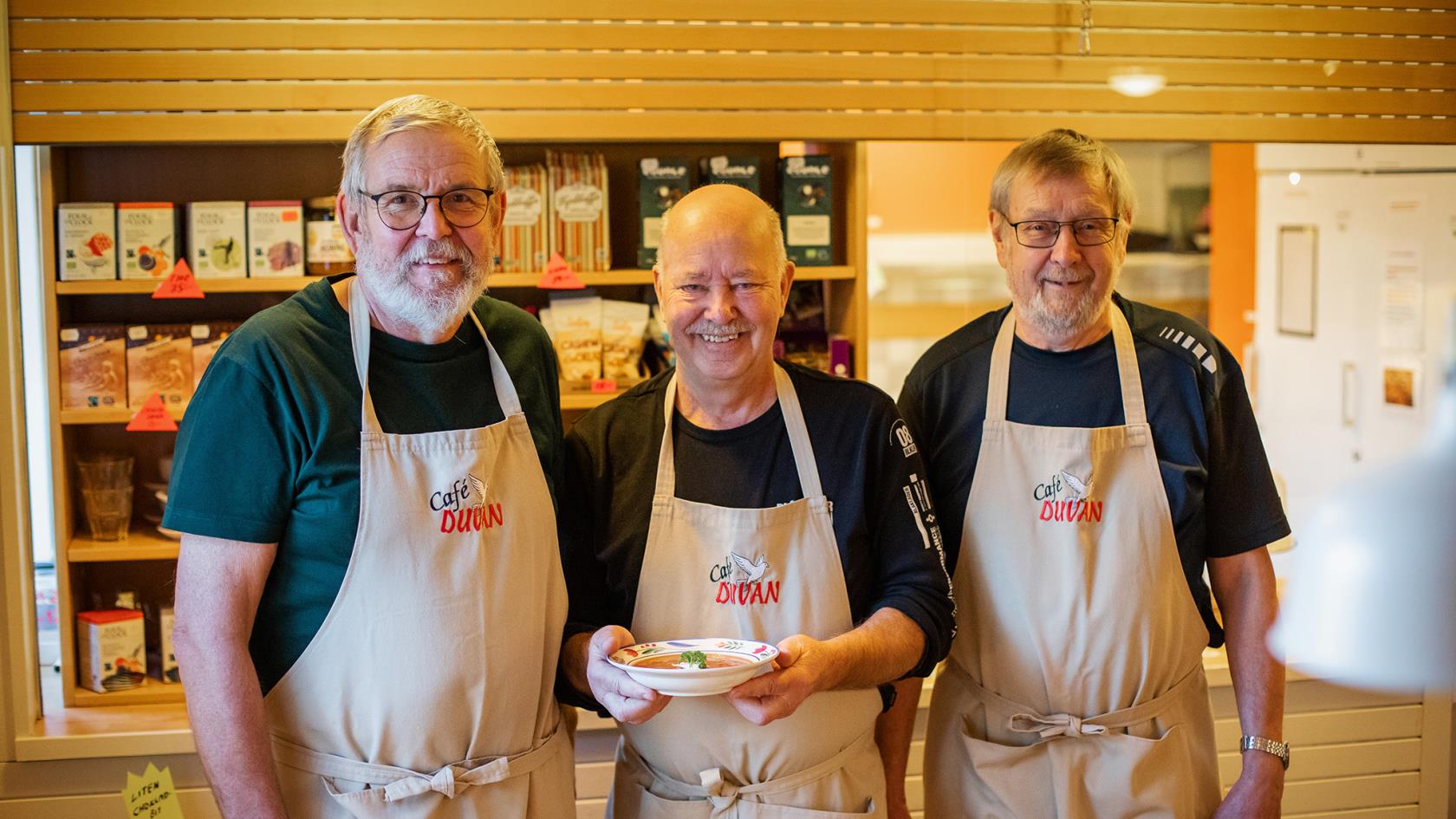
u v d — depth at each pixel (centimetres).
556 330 297
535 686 174
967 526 203
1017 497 199
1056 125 301
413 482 164
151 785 200
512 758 170
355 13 277
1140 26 302
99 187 302
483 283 165
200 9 272
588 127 286
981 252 474
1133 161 449
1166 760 194
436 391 170
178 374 285
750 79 291
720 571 180
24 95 268
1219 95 306
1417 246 385
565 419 321
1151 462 196
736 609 179
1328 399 424
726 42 289
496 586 168
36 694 269
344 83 278
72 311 298
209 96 274
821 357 311
